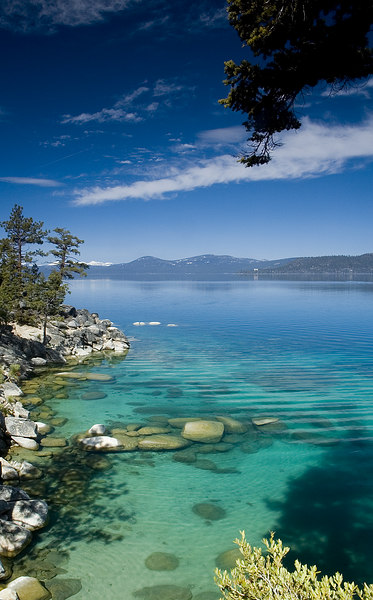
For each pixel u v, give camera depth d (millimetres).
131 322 73000
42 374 34406
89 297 141750
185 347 48594
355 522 13609
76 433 20891
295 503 14750
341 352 44906
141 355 43875
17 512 12891
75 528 12836
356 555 11922
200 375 34469
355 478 16672
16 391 27453
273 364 38969
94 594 10016
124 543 12164
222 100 10195
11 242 57750
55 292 43688
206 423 21516
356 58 8516
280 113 10195
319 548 12234
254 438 20641
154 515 13734
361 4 7824
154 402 26594
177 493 15281
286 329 63250
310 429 21938
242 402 26766
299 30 8750
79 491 15148
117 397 27703
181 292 171750
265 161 10641
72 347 45344
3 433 19156
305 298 130250
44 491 14984
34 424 20328
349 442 20250
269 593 4969
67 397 27547
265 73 9398
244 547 5621
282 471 17219
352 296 138125
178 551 11891
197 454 18688
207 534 12781
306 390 29734
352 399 27469
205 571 11047
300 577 5008
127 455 18438
